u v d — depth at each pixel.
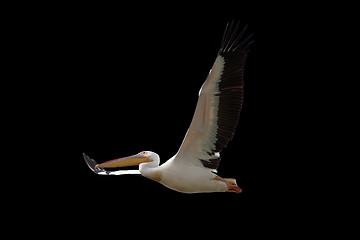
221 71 11.93
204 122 12.39
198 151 12.79
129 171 14.63
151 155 13.40
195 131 12.51
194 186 13.02
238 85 12.09
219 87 12.05
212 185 13.02
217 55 11.77
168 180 13.05
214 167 13.00
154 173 13.11
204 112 12.27
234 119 12.23
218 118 12.32
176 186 13.11
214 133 12.50
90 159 14.81
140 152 13.60
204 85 11.98
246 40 11.81
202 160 12.91
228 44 11.77
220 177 13.08
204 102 12.16
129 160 13.41
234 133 12.30
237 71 12.02
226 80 12.02
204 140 12.63
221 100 12.17
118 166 13.45
